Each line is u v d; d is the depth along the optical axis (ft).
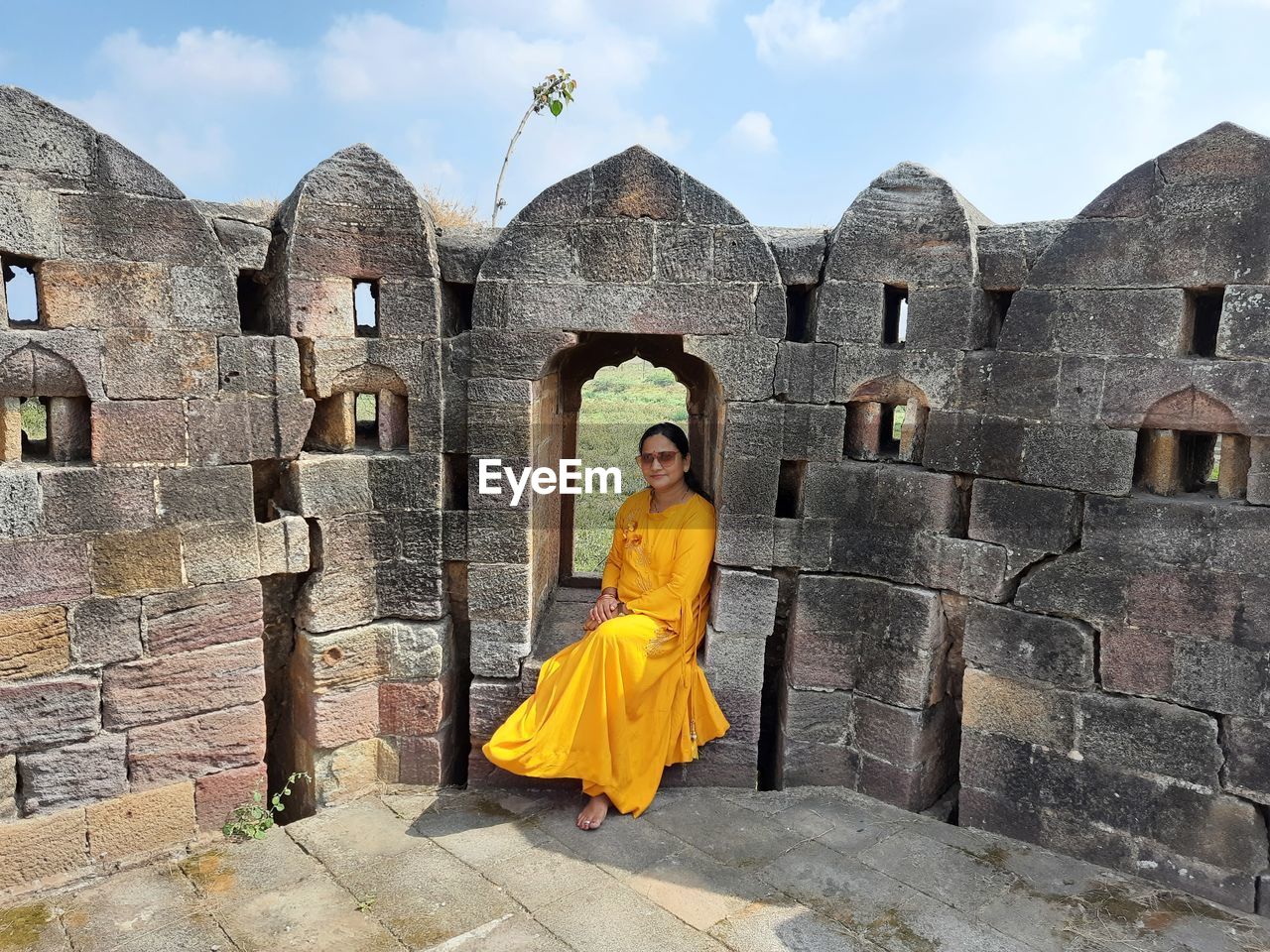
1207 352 13.50
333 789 15.60
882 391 15.30
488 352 15.17
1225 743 12.95
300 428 14.40
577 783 16.12
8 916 12.37
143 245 12.69
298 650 15.55
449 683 16.55
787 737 16.40
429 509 15.53
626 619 15.26
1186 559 13.00
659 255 14.89
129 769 13.57
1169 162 12.64
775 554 15.79
